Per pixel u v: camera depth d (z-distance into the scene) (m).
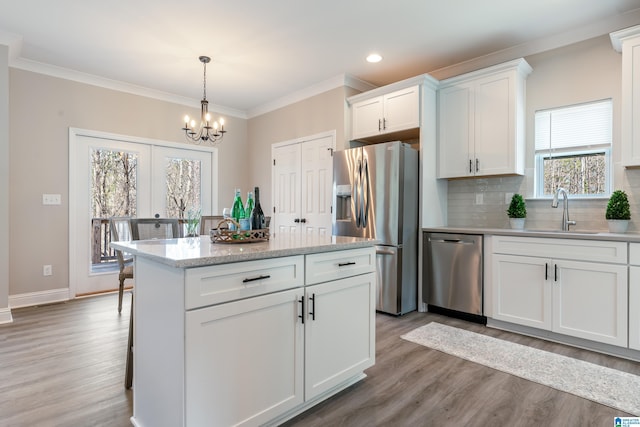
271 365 1.56
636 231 2.70
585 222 2.95
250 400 1.48
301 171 4.57
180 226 4.74
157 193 4.57
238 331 1.43
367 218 3.53
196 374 1.30
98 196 4.13
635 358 2.32
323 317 1.78
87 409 1.77
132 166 4.38
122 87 4.23
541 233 2.66
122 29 2.98
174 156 4.73
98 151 4.13
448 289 3.25
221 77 4.07
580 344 2.54
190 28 2.97
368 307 2.05
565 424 1.65
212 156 5.12
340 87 4.08
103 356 2.40
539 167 3.22
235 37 3.13
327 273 1.80
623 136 2.54
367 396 1.90
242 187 5.43
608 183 2.88
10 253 3.54
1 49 3.05
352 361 1.95
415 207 3.51
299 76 4.05
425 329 2.95
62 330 2.90
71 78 3.88
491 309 2.96
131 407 1.80
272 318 1.56
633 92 2.50
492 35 3.11
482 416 1.72
